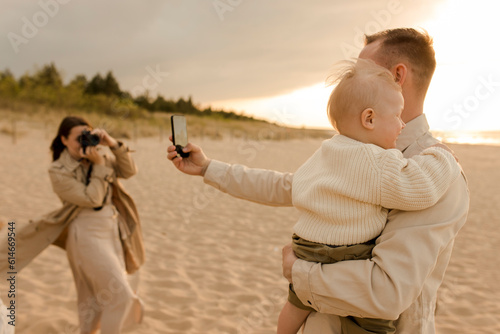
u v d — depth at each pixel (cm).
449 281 516
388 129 134
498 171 1766
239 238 646
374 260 128
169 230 662
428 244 126
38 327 352
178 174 1210
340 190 130
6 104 2527
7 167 1098
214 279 487
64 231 312
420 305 135
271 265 541
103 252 289
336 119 142
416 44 146
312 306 136
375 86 134
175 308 413
